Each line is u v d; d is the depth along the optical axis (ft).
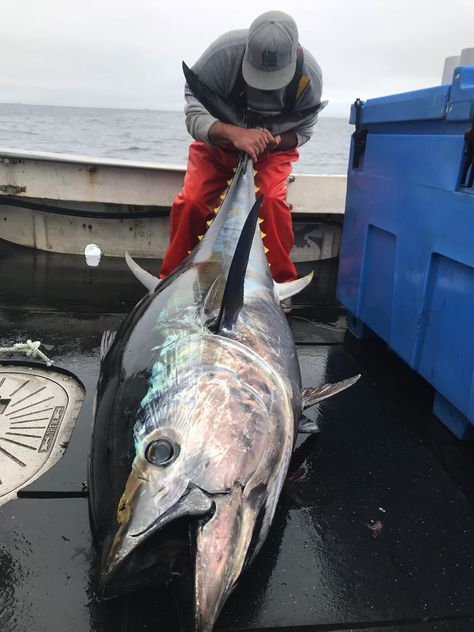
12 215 13.91
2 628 3.90
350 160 8.81
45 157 12.06
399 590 4.35
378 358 8.45
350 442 6.31
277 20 8.07
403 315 7.18
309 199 12.26
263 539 4.08
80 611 4.04
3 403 6.64
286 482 5.58
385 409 7.02
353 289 8.89
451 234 5.93
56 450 5.80
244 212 7.47
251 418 4.05
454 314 6.05
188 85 9.33
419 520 5.13
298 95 8.95
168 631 3.92
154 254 13.62
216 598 3.23
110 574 3.21
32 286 11.34
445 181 6.01
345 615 4.11
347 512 5.20
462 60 7.38
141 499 3.46
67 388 7.03
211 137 8.63
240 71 8.68
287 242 9.66
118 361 4.88
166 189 12.10
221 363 4.30
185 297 5.44
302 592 4.29
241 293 4.89
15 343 8.28
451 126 5.97
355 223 8.71
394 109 7.16
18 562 4.43
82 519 4.87
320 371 7.96
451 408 6.45
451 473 5.82
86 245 13.66
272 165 9.33
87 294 10.95
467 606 4.24
